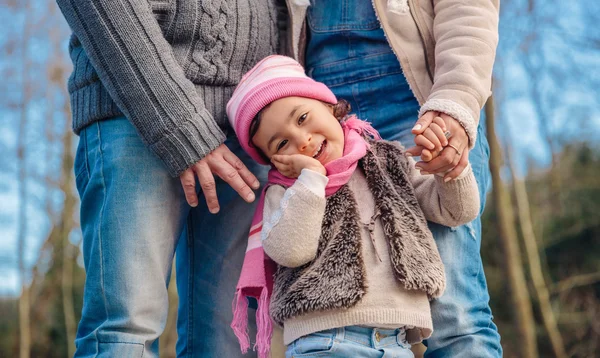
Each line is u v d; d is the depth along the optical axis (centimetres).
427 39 207
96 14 192
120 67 191
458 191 187
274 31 225
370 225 185
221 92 211
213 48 208
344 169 190
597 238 1117
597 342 1055
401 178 195
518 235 1014
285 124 192
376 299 177
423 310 182
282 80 196
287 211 182
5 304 1377
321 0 223
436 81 192
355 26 215
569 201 1139
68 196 1245
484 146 221
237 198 221
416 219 188
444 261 201
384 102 214
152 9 201
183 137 190
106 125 203
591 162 1143
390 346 184
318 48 223
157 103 190
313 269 181
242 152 222
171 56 196
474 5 200
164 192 200
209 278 223
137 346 193
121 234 196
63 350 1305
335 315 177
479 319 204
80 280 1302
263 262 194
